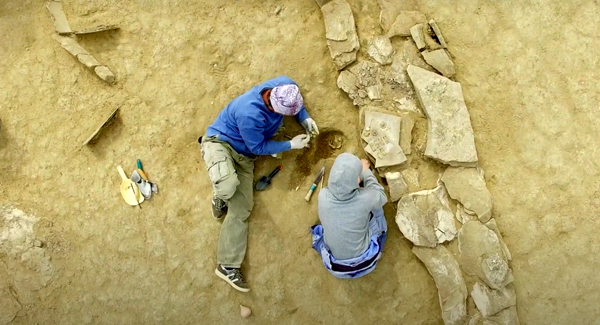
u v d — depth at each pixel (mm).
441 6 3980
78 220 4035
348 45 3896
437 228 3771
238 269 3955
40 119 4059
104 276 4023
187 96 4066
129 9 4098
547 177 3840
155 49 4078
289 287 4012
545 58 3887
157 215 4047
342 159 3283
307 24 4059
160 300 4020
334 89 4035
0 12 4059
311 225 4027
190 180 4062
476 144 3889
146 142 4059
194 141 4066
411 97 3883
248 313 3980
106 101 4059
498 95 3904
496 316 3734
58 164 4047
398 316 3947
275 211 4039
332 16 3934
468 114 3779
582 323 3779
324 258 3666
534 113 3871
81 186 4047
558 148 3842
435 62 3838
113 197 4047
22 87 4055
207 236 4047
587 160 3816
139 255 4031
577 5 3885
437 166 3869
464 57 3945
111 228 4039
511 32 3926
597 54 3848
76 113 4059
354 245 3479
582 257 3799
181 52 4082
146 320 4020
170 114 4066
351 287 3980
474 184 3746
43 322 4012
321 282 4004
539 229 3830
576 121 3840
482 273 3699
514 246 3838
